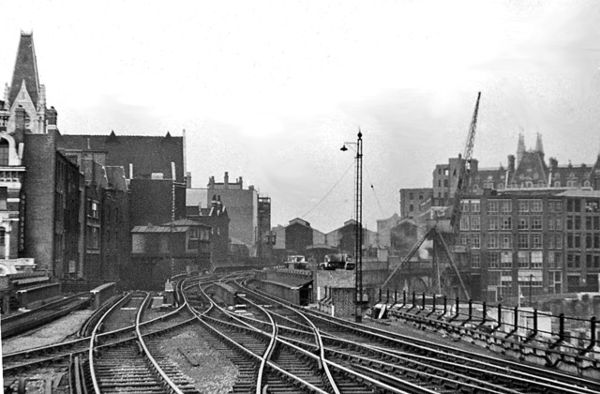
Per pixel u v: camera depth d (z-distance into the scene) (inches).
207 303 2007.9
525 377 729.6
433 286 3631.9
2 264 1891.0
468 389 666.2
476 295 3656.5
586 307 2947.8
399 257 3597.4
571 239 3710.6
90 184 2763.3
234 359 882.1
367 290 1974.7
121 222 3378.4
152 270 3412.9
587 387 707.4
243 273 4097.0
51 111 2178.9
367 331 1194.6
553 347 872.9
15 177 2084.2
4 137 2096.5
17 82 2495.1
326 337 1072.2
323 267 2226.9
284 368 798.5
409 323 1390.3
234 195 5487.2
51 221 2129.7
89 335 1137.4
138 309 1713.8
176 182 4180.6
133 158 4301.2
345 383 700.0
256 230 5492.1
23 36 2546.8
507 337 975.0
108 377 737.6
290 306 1907.0
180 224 3703.3
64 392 673.6
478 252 3718.0
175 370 789.2
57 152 2183.8
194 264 3747.5
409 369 772.6
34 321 1269.7
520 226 3737.7
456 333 1160.2
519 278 3678.6
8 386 696.4
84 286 2236.7
